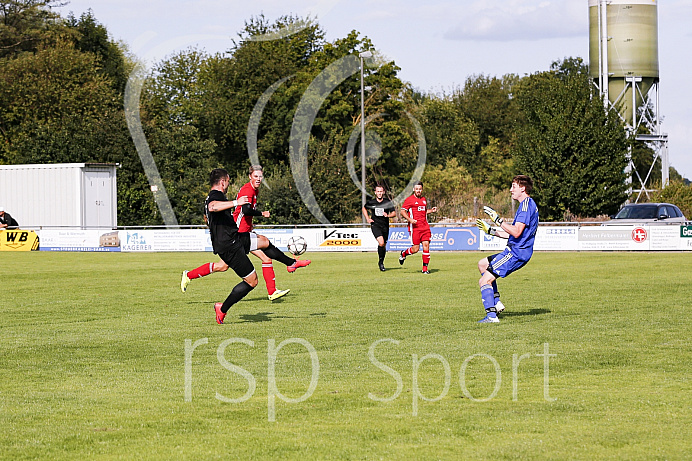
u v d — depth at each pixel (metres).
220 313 14.91
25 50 90.06
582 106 59.09
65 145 67.88
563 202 58.75
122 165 67.19
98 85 78.56
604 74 64.19
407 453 6.79
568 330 13.77
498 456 6.70
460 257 37.56
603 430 7.45
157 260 37.38
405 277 25.72
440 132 102.56
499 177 97.69
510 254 14.75
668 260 32.97
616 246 40.62
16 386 9.60
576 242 41.06
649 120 74.00
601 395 8.88
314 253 42.56
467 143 103.69
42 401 8.78
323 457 6.70
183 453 6.83
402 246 43.50
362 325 14.54
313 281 24.33
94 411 8.31
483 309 16.92
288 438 7.25
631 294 19.67
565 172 57.94
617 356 11.30
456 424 7.69
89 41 92.62
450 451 6.83
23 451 6.92
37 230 48.84
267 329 14.15
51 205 51.94
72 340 13.17
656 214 42.84
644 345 12.21
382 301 18.59
